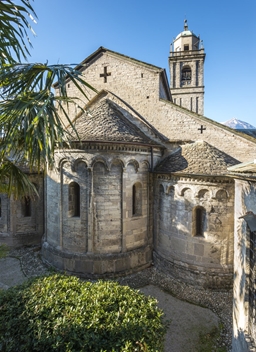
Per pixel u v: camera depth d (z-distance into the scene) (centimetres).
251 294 598
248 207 613
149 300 639
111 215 1153
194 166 1130
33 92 518
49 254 1245
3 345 519
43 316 564
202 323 841
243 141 1304
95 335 501
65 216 1180
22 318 564
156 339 515
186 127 1412
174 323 839
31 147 498
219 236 1063
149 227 1304
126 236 1185
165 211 1227
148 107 1502
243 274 632
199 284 1079
